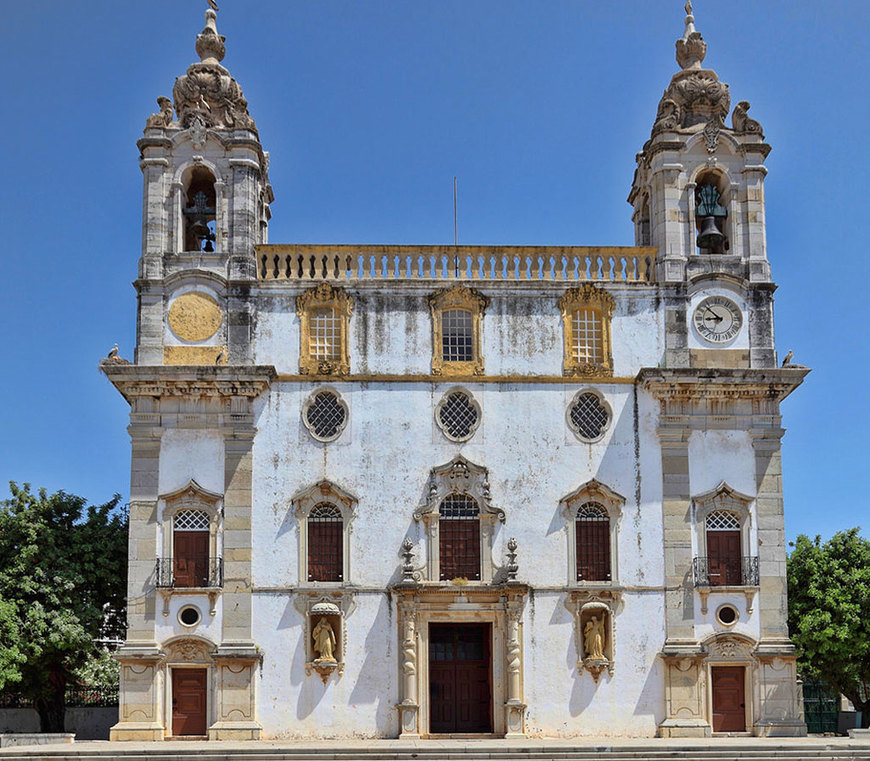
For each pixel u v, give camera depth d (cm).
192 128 3825
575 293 3784
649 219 4088
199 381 3603
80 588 3894
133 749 3114
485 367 3728
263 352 3700
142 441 3591
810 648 3919
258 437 3631
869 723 4072
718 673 3584
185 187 3859
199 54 4050
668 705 3525
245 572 3531
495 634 3559
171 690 3469
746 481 3681
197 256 3759
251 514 3575
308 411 3666
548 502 3647
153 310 3703
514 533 3625
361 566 3572
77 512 4034
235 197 3803
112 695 4359
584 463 3678
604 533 3653
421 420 3681
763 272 3847
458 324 3769
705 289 3825
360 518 3603
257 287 3734
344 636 3525
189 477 3584
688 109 4019
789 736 3509
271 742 3356
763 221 3891
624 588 3597
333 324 3741
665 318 3797
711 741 3328
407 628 3503
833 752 3162
